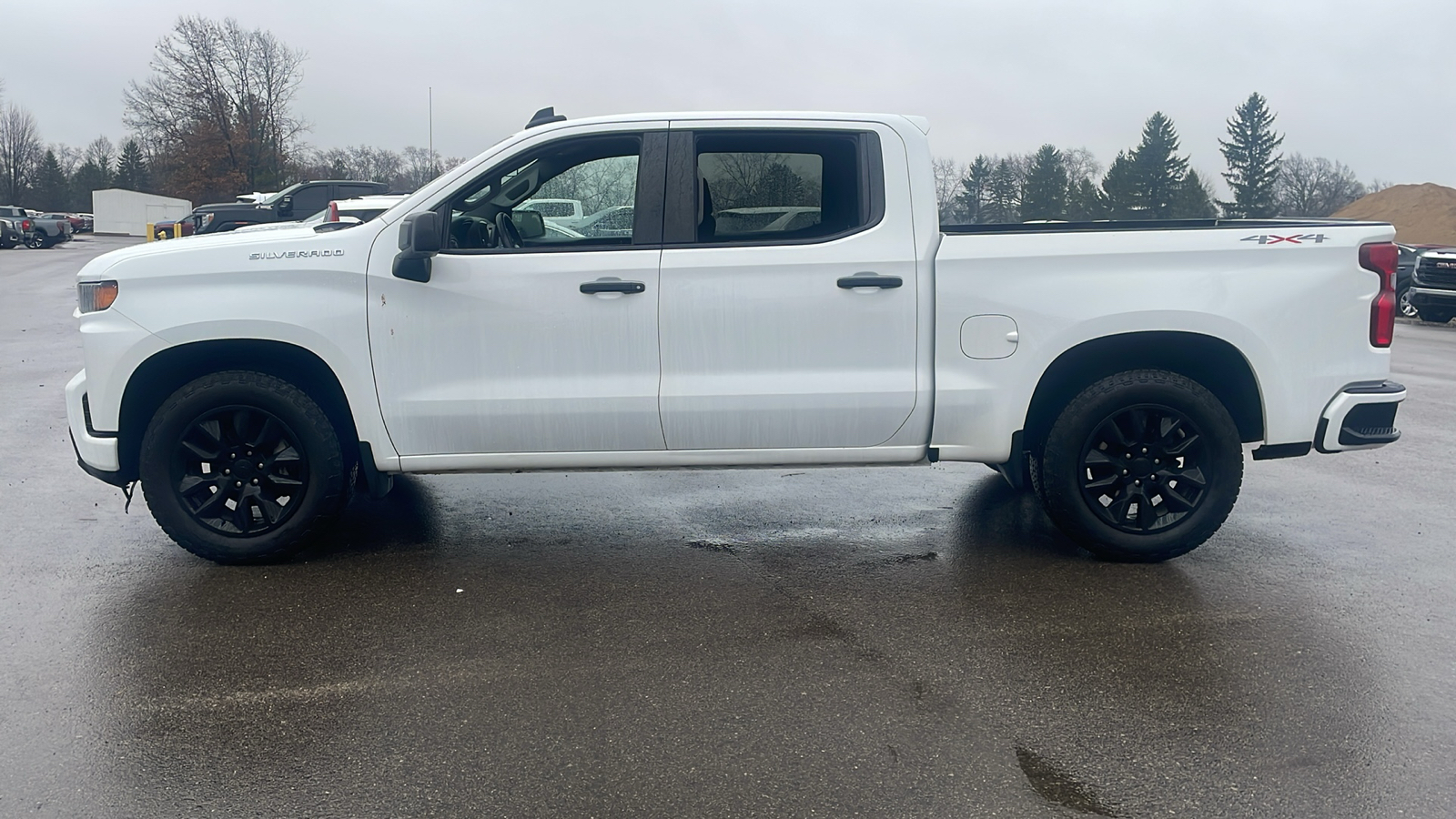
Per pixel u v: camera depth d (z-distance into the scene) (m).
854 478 6.46
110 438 4.45
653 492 6.07
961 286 4.41
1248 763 2.95
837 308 4.41
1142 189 75.00
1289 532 5.24
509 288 4.38
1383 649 3.75
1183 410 4.46
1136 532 4.61
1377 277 4.45
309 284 4.37
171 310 4.33
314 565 4.68
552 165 4.50
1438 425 8.40
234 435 4.53
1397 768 2.92
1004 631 3.92
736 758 2.98
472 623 3.99
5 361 11.14
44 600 4.22
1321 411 4.48
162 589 4.36
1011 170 72.06
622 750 3.03
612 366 4.43
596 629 3.94
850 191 4.52
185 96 71.62
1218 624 3.98
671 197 4.43
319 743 3.07
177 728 3.15
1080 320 4.38
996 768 2.93
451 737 3.10
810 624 3.99
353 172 79.31
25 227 42.72
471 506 5.73
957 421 4.50
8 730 3.14
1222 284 4.38
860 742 3.08
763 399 4.43
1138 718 3.22
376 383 4.43
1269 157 83.00
